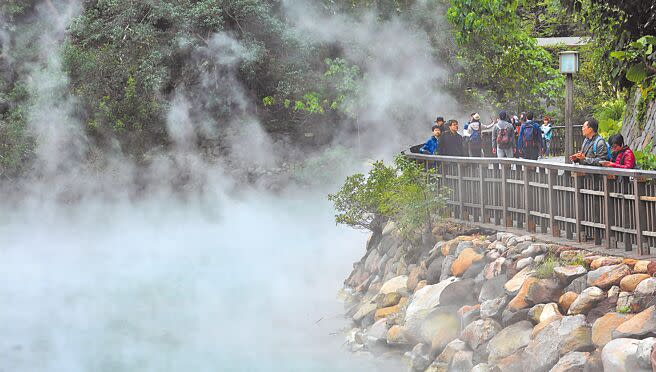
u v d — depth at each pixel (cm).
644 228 906
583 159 1144
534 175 1141
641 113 1659
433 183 1383
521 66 3541
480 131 2105
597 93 3550
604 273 863
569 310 865
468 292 1084
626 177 937
